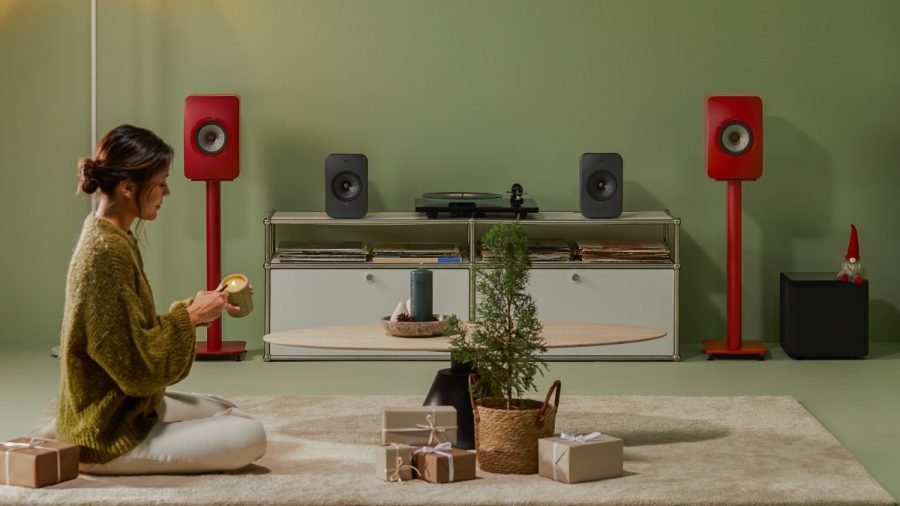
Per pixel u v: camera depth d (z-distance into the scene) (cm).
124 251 321
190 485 336
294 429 422
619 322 571
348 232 612
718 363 564
